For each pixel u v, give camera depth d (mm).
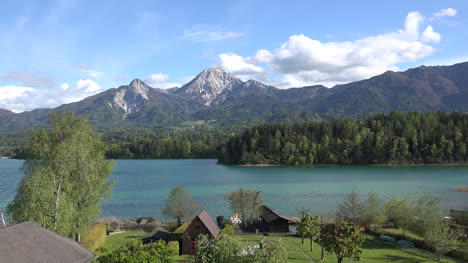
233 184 150250
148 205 106375
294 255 54000
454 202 104375
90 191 52875
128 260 33438
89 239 55719
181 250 55719
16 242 28906
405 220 66125
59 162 49156
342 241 46562
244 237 68125
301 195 118500
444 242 51844
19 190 47062
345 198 110812
